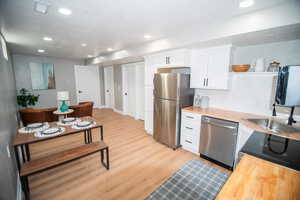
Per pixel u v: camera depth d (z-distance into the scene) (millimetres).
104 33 2580
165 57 3014
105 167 2307
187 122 2754
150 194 1784
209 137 2412
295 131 1660
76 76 6027
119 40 3035
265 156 1107
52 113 3604
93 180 2016
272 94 2236
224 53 2381
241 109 2570
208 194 1793
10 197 1410
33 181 1980
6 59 2928
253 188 765
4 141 1453
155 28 2320
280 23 1540
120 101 5930
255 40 2117
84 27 2279
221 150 2277
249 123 1946
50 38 2906
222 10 1695
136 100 5117
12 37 2791
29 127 2189
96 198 1718
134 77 5168
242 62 2520
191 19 1960
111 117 5410
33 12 1758
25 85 5070
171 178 2068
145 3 1552
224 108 2775
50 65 5574
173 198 1730
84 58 5996
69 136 3568
